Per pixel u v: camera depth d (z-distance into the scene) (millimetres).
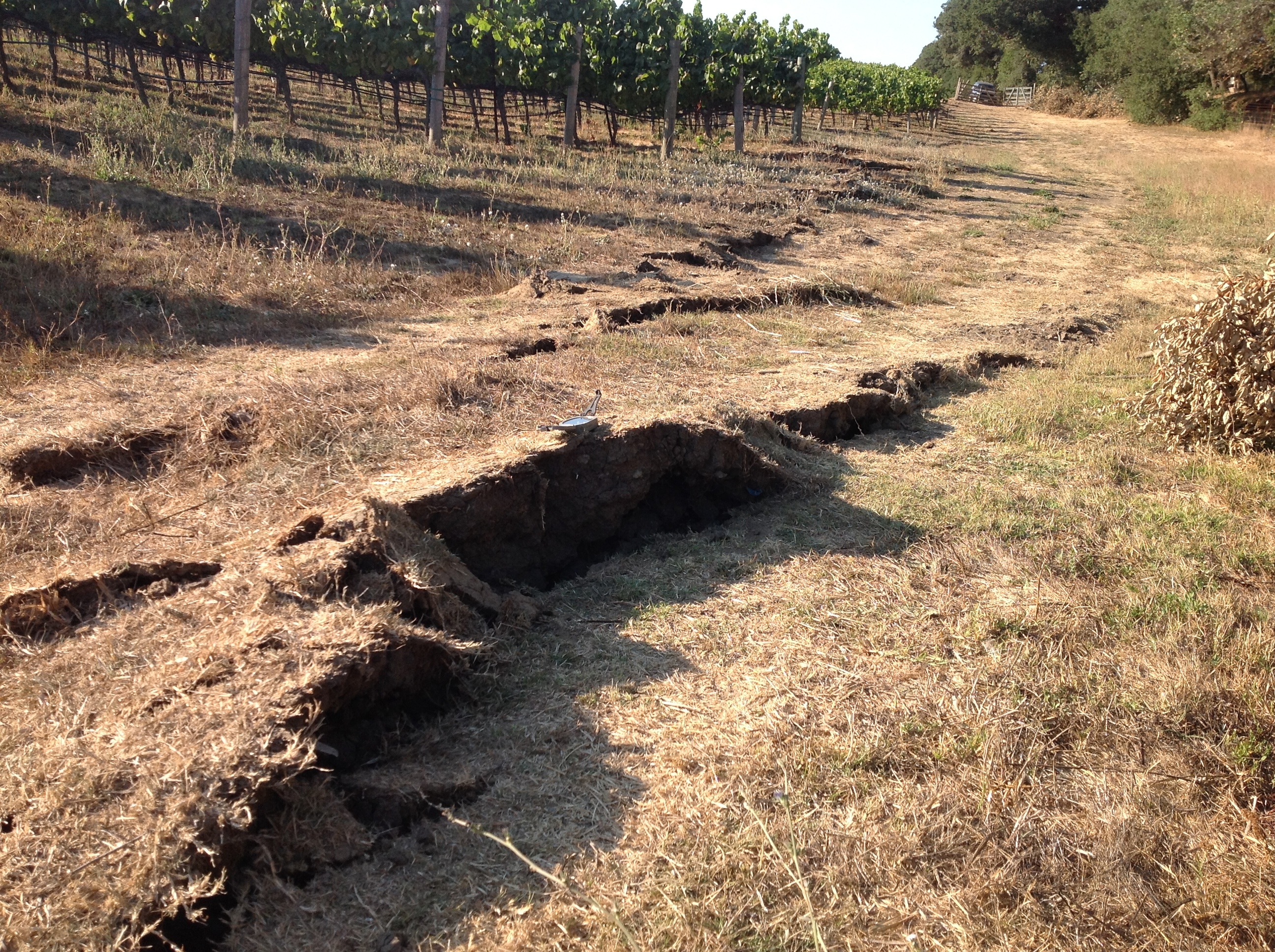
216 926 2732
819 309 10219
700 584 4867
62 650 3473
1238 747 3691
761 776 3438
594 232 12078
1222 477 6309
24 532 4398
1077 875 3127
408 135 16719
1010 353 9156
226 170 11219
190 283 8328
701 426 5582
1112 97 42531
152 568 3930
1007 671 4113
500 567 4832
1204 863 3201
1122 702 3971
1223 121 33812
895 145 26844
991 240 15375
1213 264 14430
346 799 3188
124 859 2586
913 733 3727
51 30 15781
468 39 17844
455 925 2812
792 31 25969
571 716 3781
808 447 6375
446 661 3803
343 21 16141
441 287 9438
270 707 3047
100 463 5215
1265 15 30062
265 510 4535
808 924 2834
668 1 20469
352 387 5996
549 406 5840
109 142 11609
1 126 11352
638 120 23656
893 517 5586
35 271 7828
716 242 12328
